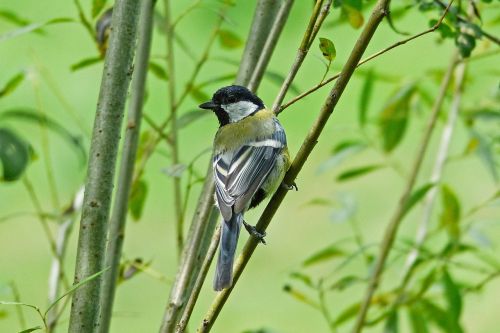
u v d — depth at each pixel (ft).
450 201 28.27
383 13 18.13
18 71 26.89
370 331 42.91
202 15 57.82
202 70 56.59
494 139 29.32
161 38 57.41
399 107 30.42
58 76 57.62
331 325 26.08
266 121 26.55
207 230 22.54
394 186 51.96
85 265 18.67
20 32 23.71
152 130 27.96
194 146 53.88
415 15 56.49
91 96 56.90
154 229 50.19
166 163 52.06
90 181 18.81
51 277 24.57
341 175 29.99
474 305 43.70
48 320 24.18
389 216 50.57
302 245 49.85
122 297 45.06
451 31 23.66
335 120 55.93
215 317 19.34
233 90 26.96
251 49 23.44
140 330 43.96
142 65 21.93
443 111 32.14
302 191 53.06
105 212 18.83
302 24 58.85
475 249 27.45
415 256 28.04
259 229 20.17
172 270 47.75
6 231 50.19
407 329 44.45
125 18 19.04
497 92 30.35
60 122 54.70
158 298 45.09
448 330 26.94
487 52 28.43
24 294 45.34
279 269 48.11
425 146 28.12
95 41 24.81
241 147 25.27
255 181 24.86
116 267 21.22
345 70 18.90
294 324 44.47
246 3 58.34
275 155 25.82
